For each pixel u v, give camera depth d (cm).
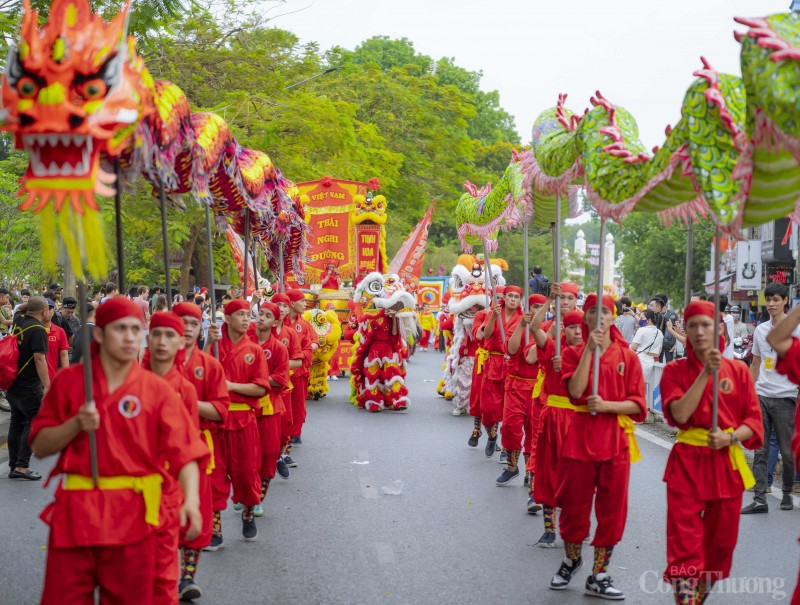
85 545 483
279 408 959
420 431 1550
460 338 1752
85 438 496
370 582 745
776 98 436
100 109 479
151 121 590
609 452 717
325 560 806
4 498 1033
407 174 4297
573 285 929
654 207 662
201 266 3400
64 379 504
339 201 2461
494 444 1312
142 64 541
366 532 902
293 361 1155
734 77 546
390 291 1775
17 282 2394
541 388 959
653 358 1658
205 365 727
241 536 888
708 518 648
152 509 499
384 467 1229
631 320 1855
